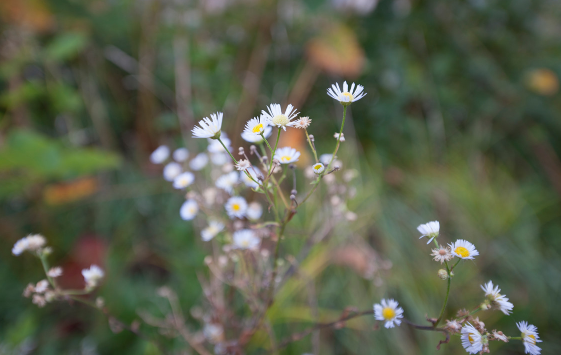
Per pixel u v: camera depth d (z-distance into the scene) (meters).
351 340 0.66
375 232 0.82
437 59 1.08
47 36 0.95
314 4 1.00
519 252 0.84
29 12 0.84
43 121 0.92
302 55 1.08
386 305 0.39
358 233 0.78
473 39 1.12
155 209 0.86
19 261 0.73
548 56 1.15
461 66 1.12
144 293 0.70
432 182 0.93
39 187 0.80
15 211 0.80
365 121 1.02
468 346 0.37
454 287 0.74
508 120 1.09
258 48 1.05
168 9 1.05
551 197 0.98
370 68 1.02
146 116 0.93
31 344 0.61
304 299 0.67
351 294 0.70
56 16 0.90
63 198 0.79
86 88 0.93
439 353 0.65
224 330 0.55
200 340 0.57
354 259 0.70
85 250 0.74
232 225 0.52
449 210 0.88
